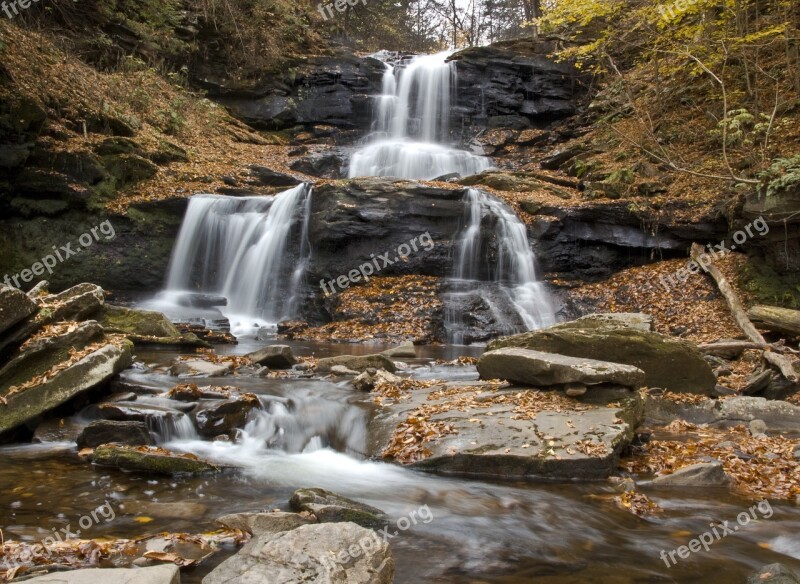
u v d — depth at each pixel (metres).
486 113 25.27
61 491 4.89
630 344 8.08
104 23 20.48
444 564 3.95
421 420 6.45
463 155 22.41
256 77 24.27
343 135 23.95
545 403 6.71
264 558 3.27
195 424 6.43
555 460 5.59
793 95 16.59
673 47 17.91
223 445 6.32
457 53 25.75
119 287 15.20
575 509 4.93
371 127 24.66
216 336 12.62
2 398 6.19
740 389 9.01
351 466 5.95
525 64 25.38
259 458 6.09
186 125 20.50
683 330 13.30
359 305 14.75
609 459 5.63
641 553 4.19
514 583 3.71
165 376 8.22
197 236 16.00
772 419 7.63
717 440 6.82
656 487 5.46
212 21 23.59
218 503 4.78
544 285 15.71
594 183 17.56
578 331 8.20
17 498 4.70
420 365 10.42
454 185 17.14
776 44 17.47
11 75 14.70
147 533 4.14
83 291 9.02
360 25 35.34
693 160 17.25
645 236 15.84
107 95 18.31
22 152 14.34
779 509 4.98
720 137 16.97
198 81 23.44
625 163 18.20
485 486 5.43
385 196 15.96
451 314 14.43
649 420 7.56
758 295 13.54
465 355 11.97
